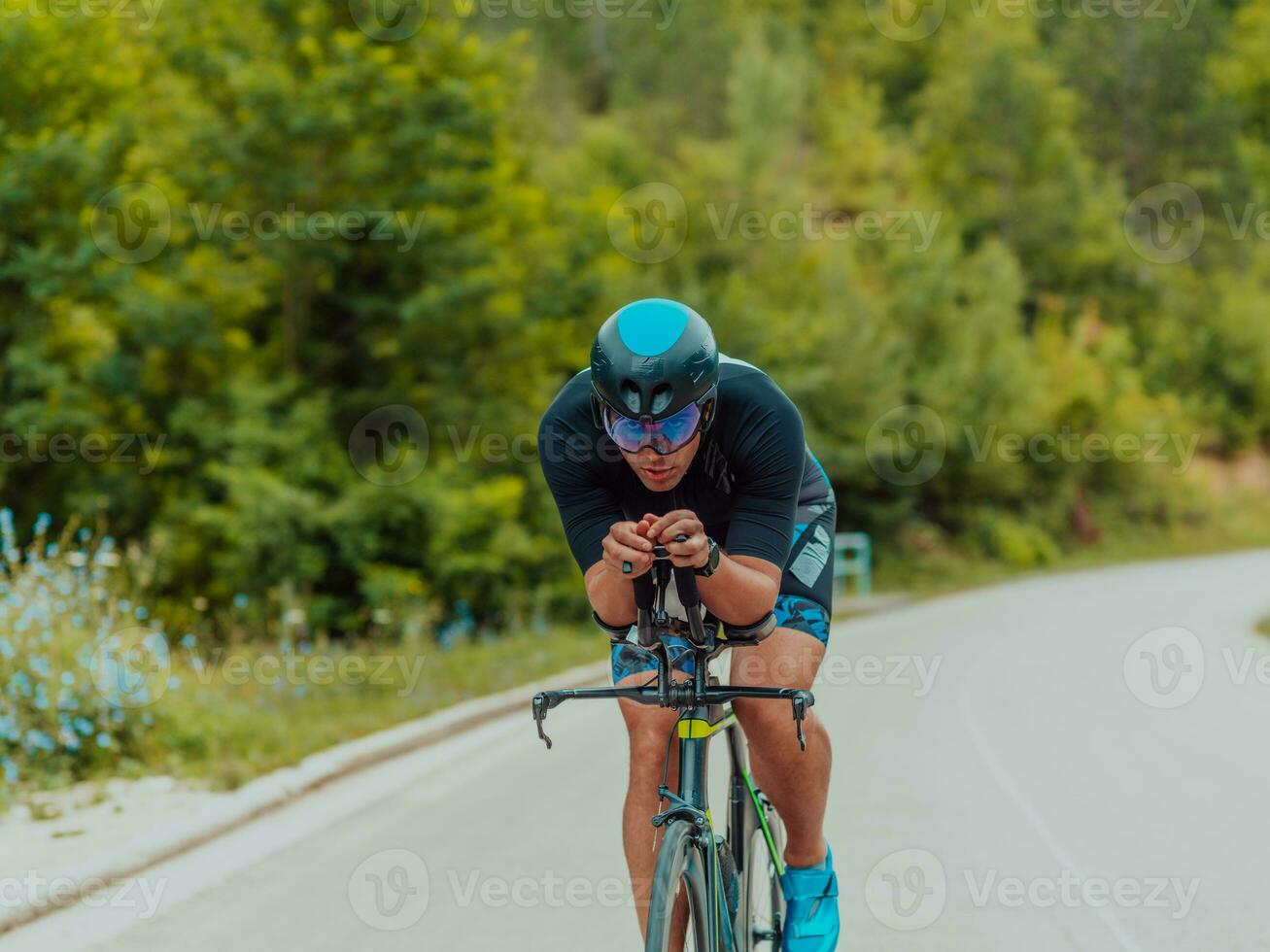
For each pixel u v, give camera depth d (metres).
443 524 25.78
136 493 25.48
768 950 6.05
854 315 50.34
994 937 7.04
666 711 5.23
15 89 23.39
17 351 23.03
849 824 9.87
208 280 26.06
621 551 4.38
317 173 26.42
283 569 24.28
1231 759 12.79
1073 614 35.31
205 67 26.16
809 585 5.69
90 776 11.62
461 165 27.86
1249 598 41.88
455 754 13.92
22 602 12.83
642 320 4.48
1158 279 94.44
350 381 29.11
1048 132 92.06
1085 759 12.80
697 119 64.31
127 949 6.95
